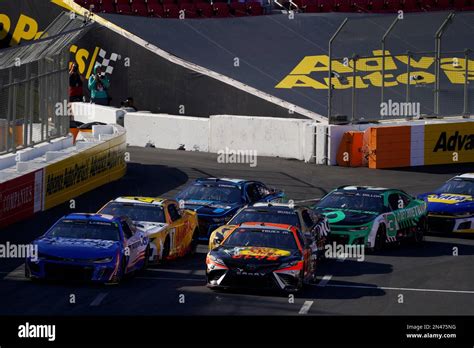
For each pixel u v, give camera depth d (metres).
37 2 140.88
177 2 150.62
